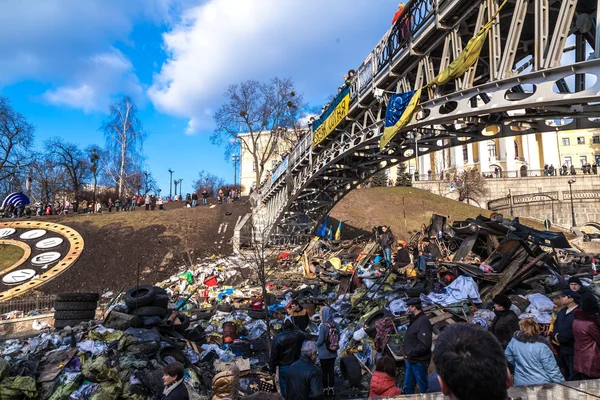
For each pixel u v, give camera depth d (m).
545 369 4.34
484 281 11.46
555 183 52.47
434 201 47.47
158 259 28.89
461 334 1.69
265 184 35.06
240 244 31.14
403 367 7.75
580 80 9.81
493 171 62.19
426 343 5.99
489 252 15.36
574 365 5.00
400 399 2.75
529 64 12.77
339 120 20.58
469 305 10.16
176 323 9.81
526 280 11.16
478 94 11.36
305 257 23.81
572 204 45.59
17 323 14.95
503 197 52.66
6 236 31.56
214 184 83.50
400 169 56.00
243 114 50.88
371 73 17.39
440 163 73.75
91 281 26.06
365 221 41.00
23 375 6.84
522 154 68.12
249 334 12.12
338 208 43.41
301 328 10.48
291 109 51.81
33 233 32.09
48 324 15.31
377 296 12.82
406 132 17.78
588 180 51.41
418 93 13.84
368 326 9.57
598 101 8.98
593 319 4.90
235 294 19.33
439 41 12.99
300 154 27.67
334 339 7.75
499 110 10.80
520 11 9.99
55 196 58.50
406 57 14.45
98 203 45.78
